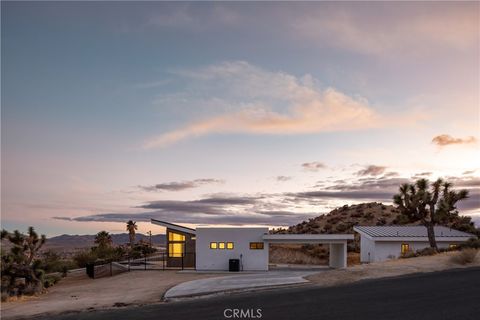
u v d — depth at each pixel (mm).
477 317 13422
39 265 29406
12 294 27422
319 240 37719
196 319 15297
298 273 30094
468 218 52781
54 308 21109
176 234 41250
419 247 39688
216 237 38469
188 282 27031
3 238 29188
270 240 37875
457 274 21828
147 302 20781
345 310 15266
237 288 21859
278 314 15281
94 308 20047
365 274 23844
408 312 14469
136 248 61781
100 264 41406
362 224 75438
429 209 36562
